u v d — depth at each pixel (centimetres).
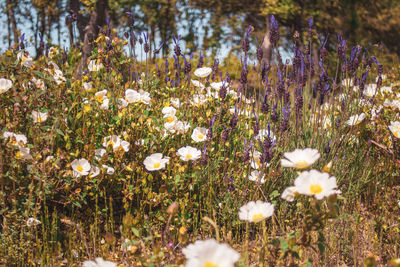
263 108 253
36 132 224
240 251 221
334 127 302
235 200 246
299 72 287
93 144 229
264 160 226
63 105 239
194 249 134
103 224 244
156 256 164
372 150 293
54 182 222
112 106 268
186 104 303
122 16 1123
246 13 1080
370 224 237
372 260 155
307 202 247
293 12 987
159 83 319
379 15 1068
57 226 224
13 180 211
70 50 359
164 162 239
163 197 234
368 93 346
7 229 207
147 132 268
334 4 1037
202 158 239
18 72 239
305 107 323
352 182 288
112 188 253
